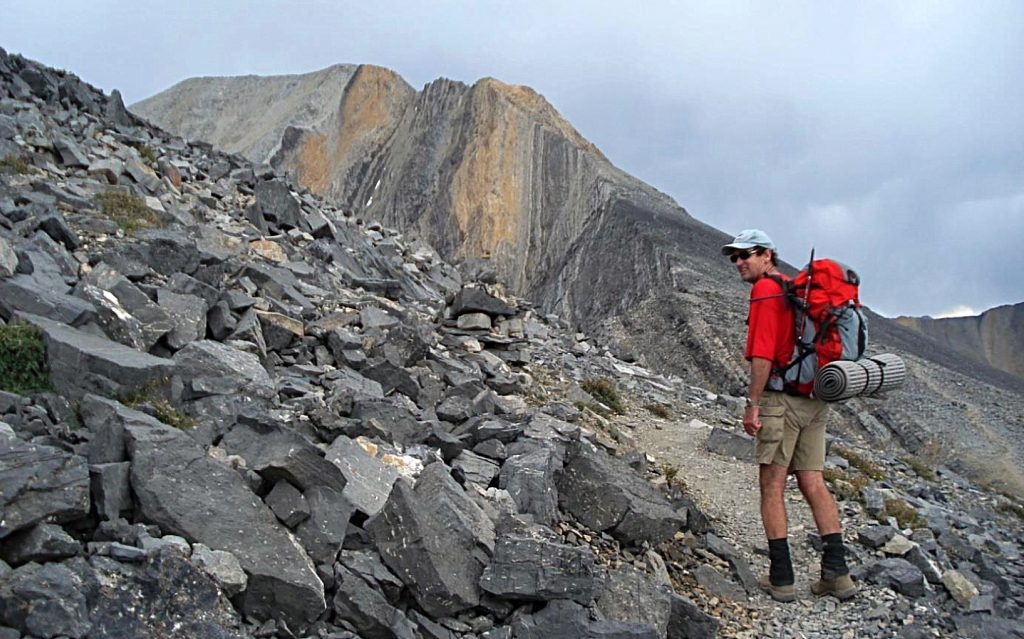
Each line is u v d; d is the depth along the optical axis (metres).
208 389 6.34
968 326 128.88
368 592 4.87
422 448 6.72
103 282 7.37
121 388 5.86
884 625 6.42
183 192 14.63
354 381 8.07
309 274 12.38
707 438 11.47
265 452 5.30
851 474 11.50
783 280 6.65
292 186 19.03
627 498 6.94
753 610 6.61
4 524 3.89
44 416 5.24
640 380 14.98
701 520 7.80
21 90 15.38
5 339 5.69
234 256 11.26
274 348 8.66
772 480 6.73
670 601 5.84
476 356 11.28
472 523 5.53
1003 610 7.22
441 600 5.06
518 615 5.21
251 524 4.75
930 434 35.28
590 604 5.36
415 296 16.31
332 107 136.25
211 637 4.06
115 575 3.95
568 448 7.37
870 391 6.33
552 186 105.94
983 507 12.90
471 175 111.88
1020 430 39.34
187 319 7.61
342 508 5.20
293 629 4.55
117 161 13.37
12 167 11.16
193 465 4.82
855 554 7.81
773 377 6.64
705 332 50.53
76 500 4.20
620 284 72.56
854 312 6.49
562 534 6.64
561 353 14.50
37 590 3.68
